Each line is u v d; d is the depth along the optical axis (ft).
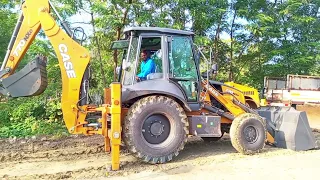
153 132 20.52
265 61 50.26
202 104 22.62
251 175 18.22
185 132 20.93
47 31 19.88
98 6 34.50
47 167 19.90
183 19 42.22
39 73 19.90
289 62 48.62
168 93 20.75
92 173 18.66
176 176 18.06
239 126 22.61
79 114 19.98
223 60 49.90
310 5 51.13
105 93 22.34
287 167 19.77
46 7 20.26
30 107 34.65
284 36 49.47
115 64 37.52
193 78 22.13
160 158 20.29
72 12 34.19
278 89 47.19
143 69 21.71
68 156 22.40
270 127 25.38
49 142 26.61
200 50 22.57
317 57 48.16
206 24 41.27
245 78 50.42
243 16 45.42
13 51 20.53
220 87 25.63
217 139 27.53
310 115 49.93
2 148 24.59
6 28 36.94
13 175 18.37
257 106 28.40
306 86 46.57
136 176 18.08
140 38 21.12
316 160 21.35
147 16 36.45
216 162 20.95
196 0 38.91
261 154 22.89
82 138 28.17
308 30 50.42
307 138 24.38
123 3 36.37
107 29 38.52
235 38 49.32
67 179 17.70
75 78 19.93
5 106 35.40
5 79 20.07
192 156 22.68
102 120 19.90
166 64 21.20
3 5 37.78
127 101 20.74
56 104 34.53
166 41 21.35
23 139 27.86
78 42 20.80
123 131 20.22
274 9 48.24
